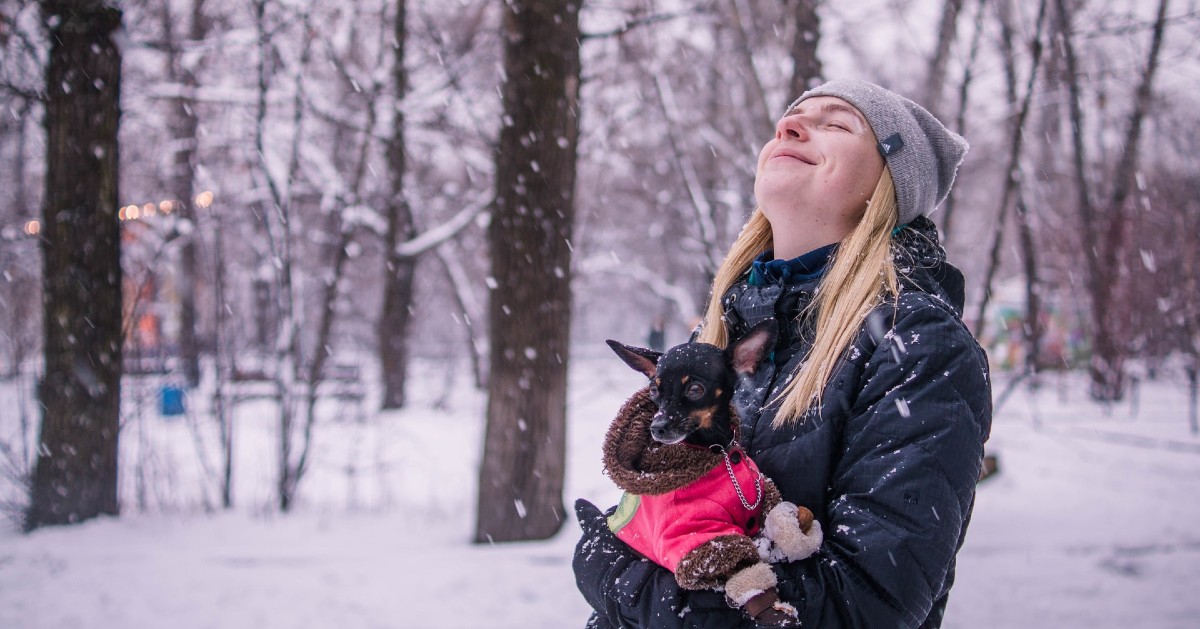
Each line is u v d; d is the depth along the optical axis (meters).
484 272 26.58
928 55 12.68
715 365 1.83
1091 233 18.56
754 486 1.74
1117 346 20.53
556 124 8.77
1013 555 8.26
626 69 16.33
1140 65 12.52
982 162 19.38
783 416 1.83
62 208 9.29
